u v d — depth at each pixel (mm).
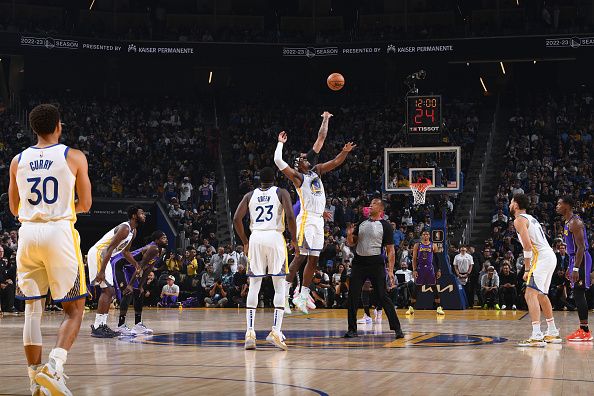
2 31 28219
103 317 10000
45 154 5164
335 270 19688
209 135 30031
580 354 7625
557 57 28766
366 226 9531
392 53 30125
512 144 27922
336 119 31281
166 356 7402
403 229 22312
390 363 6746
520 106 30906
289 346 8500
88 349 8164
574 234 9445
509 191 24484
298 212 10398
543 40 28766
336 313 16266
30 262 5137
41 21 30719
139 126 30344
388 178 17906
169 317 14844
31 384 4980
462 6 33188
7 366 6617
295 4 34344
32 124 5254
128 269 10578
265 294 19641
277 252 8094
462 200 26172
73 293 5094
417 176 17703
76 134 29078
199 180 28047
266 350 8023
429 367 6453
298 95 33938
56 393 4703
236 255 20609
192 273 20781
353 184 26609
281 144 9672
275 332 8047
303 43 30984
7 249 18984
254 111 31953
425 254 15953
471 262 18906
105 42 29797
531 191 24016
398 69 33156
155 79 33781
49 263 5074
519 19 32094
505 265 18438
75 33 30359
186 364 6688
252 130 30891
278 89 34188
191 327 11883
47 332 11078
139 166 28188
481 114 30953
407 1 33594
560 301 17797
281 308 8148
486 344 8766
